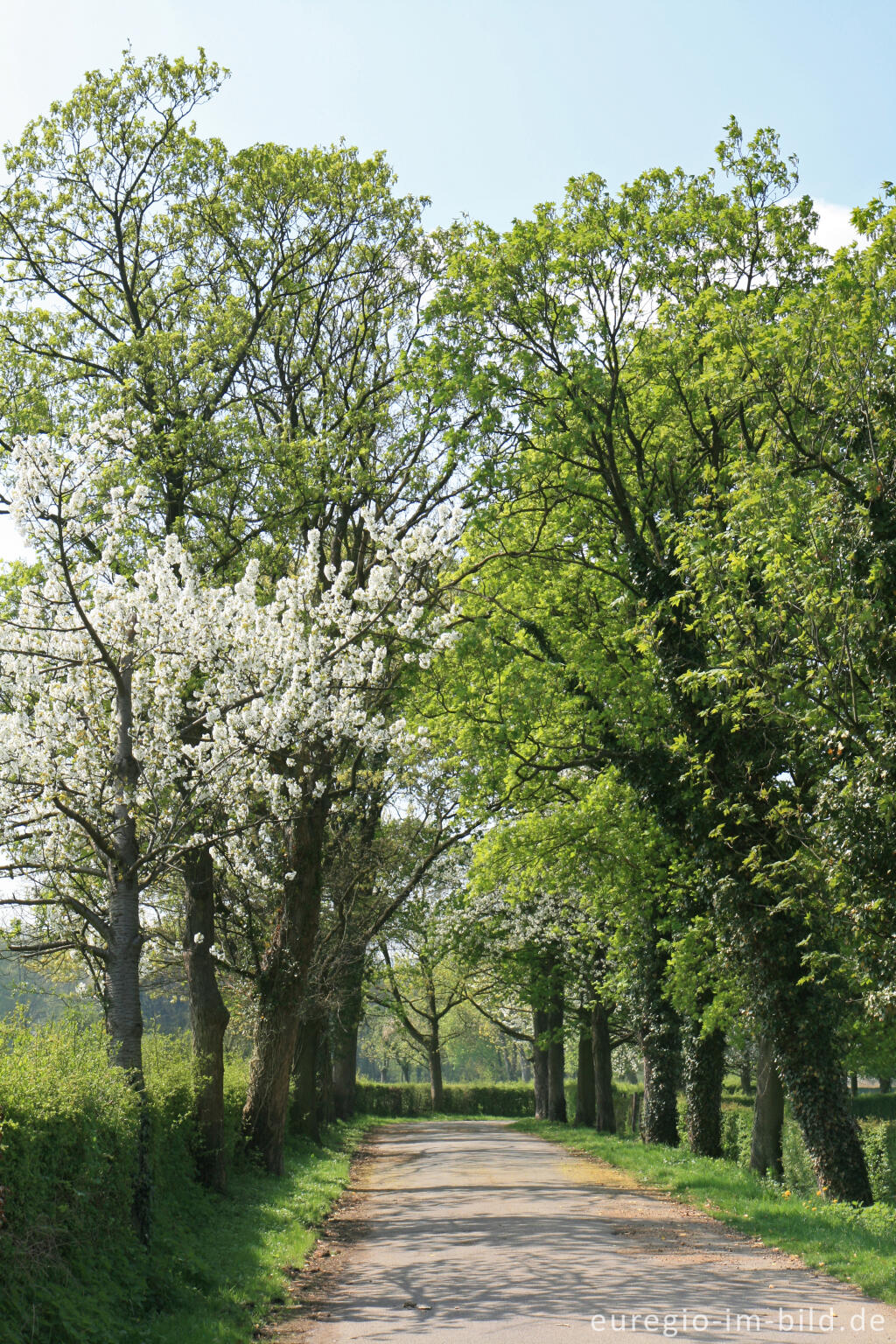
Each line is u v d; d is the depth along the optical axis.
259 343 23.06
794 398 15.12
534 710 21.58
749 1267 12.11
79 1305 8.38
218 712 14.34
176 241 22.39
